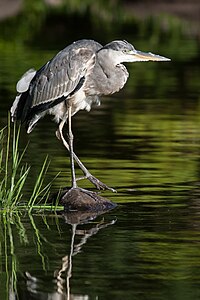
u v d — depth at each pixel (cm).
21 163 1614
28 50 3384
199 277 1029
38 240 1190
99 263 1085
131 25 4219
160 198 1396
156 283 1009
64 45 3525
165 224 1254
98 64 1404
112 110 2230
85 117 2134
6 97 2391
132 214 1312
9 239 1196
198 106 2283
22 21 4447
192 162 1645
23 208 1354
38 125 2036
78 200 1358
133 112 2198
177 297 964
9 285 1014
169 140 1861
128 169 1589
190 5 4953
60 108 1412
